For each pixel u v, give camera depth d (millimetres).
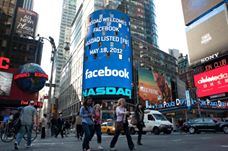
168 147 7574
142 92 52750
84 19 77062
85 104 7004
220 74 38312
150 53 73250
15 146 7918
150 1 94562
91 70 49656
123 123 7191
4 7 56281
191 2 46594
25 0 84938
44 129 16609
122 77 48781
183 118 36188
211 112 38125
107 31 51562
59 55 138750
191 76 85688
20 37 58156
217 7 40375
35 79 37000
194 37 44000
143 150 6910
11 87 37906
